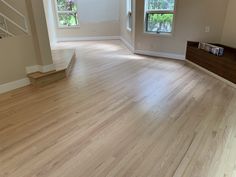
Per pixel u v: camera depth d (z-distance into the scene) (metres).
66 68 3.70
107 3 6.71
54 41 6.69
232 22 3.68
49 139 2.05
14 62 3.17
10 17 3.63
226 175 1.60
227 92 3.01
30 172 1.66
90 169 1.68
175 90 3.12
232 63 3.09
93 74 3.87
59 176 1.61
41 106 2.71
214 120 2.32
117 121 2.34
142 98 2.88
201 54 3.86
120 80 3.55
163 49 4.88
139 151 1.87
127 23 5.97
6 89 3.16
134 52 5.37
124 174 1.62
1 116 2.49
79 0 6.61
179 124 2.27
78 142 2.00
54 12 6.68
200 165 1.70
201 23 4.14
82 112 2.54
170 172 1.64
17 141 2.03
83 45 6.41
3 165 1.74
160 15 4.66
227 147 1.90
